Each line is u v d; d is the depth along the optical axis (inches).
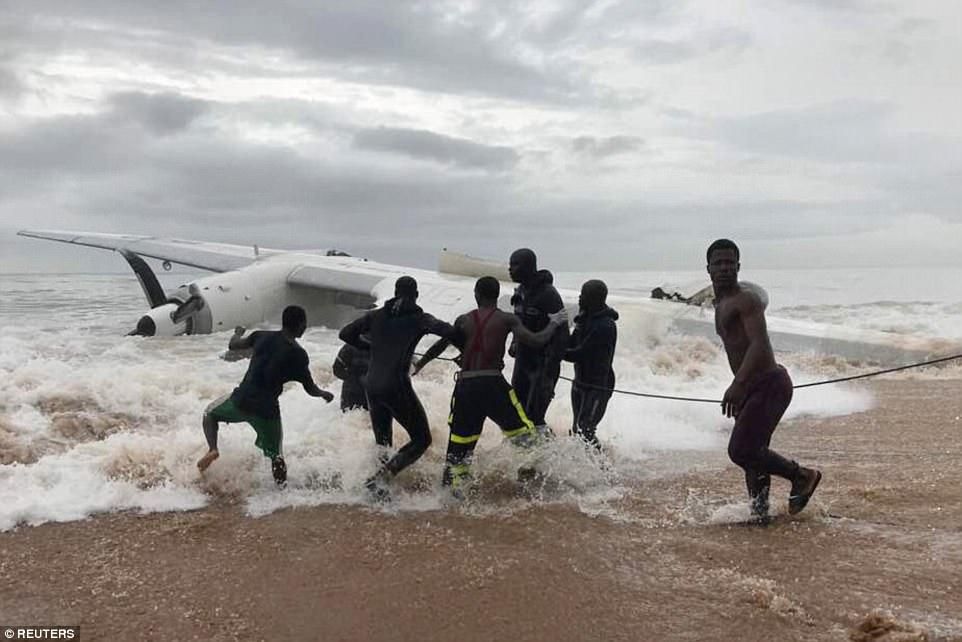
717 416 324.8
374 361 219.0
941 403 350.9
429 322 219.0
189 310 543.5
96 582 158.1
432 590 154.6
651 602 148.2
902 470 237.1
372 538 183.6
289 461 238.2
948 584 152.3
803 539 179.6
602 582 157.6
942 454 255.9
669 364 444.8
